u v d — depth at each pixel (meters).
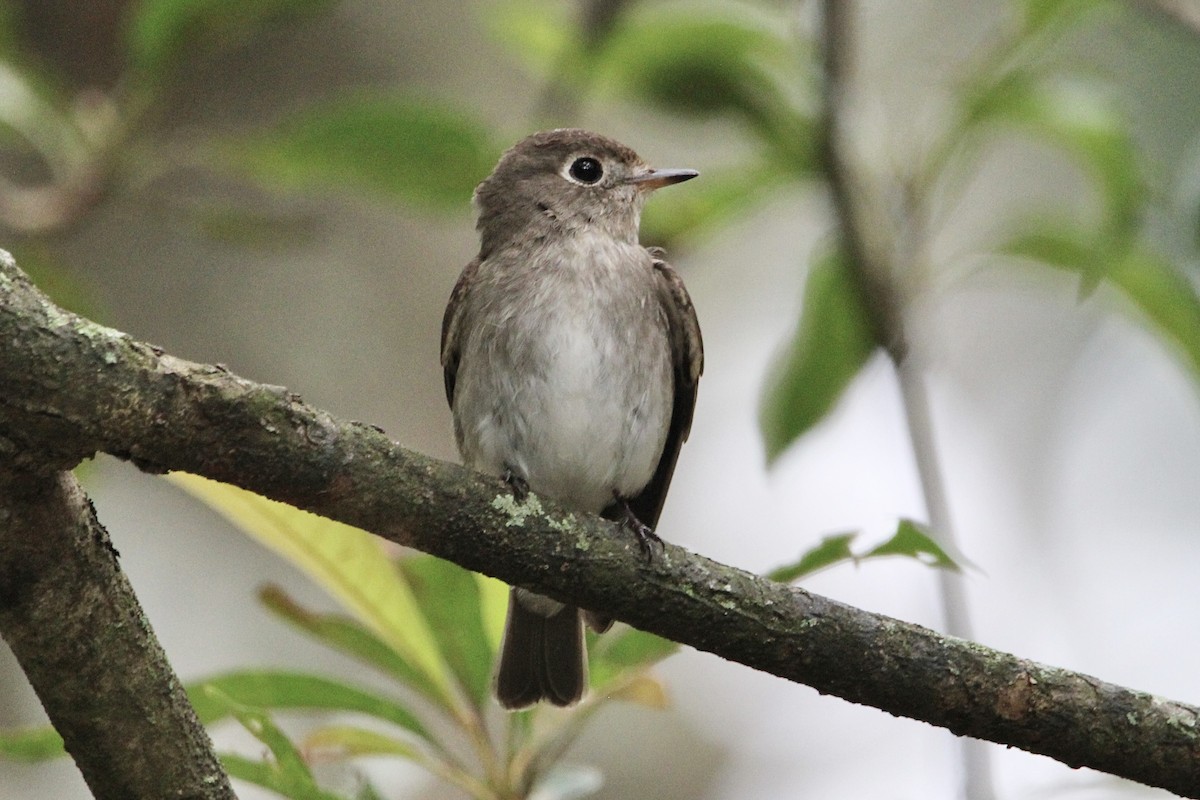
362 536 7.12
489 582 7.78
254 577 13.87
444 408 14.01
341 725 7.45
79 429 5.67
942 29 15.63
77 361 5.65
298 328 13.98
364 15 14.34
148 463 5.97
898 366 9.38
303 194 13.54
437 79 14.30
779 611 6.66
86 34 13.14
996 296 18.08
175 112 13.77
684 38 9.70
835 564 7.00
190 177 13.66
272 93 14.02
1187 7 9.70
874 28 15.70
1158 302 9.50
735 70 9.77
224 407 5.96
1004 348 17.95
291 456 6.13
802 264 15.84
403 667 7.39
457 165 9.35
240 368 13.73
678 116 9.92
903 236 9.66
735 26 9.64
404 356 14.11
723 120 9.87
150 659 6.08
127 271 13.78
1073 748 6.55
